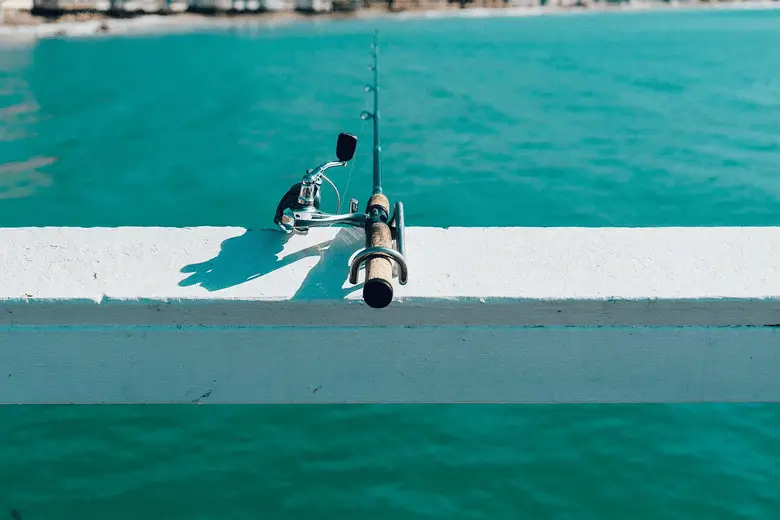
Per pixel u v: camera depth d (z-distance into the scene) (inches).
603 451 161.5
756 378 94.4
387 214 93.6
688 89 441.4
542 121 383.6
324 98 420.8
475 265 95.4
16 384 95.0
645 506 145.9
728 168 319.9
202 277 93.4
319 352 93.3
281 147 347.6
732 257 96.8
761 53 528.1
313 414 175.3
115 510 145.6
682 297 89.8
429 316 90.9
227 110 402.9
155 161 334.0
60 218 279.0
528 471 155.8
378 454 161.8
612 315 91.2
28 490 150.6
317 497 149.4
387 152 339.0
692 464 156.9
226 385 95.3
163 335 92.0
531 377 95.0
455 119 386.0
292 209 94.8
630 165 324.8
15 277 93.3
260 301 89.7
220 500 148.5
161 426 171.2
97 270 94.7
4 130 377.4
